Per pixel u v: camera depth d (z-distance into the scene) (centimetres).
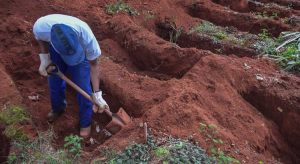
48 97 278
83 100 240
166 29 393
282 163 246
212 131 228
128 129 228
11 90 257
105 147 215
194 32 378
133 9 389
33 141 221
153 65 327
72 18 220
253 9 463
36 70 296
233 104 266
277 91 281
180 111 236
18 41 312
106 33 352
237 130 248
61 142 246
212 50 364
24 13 346
